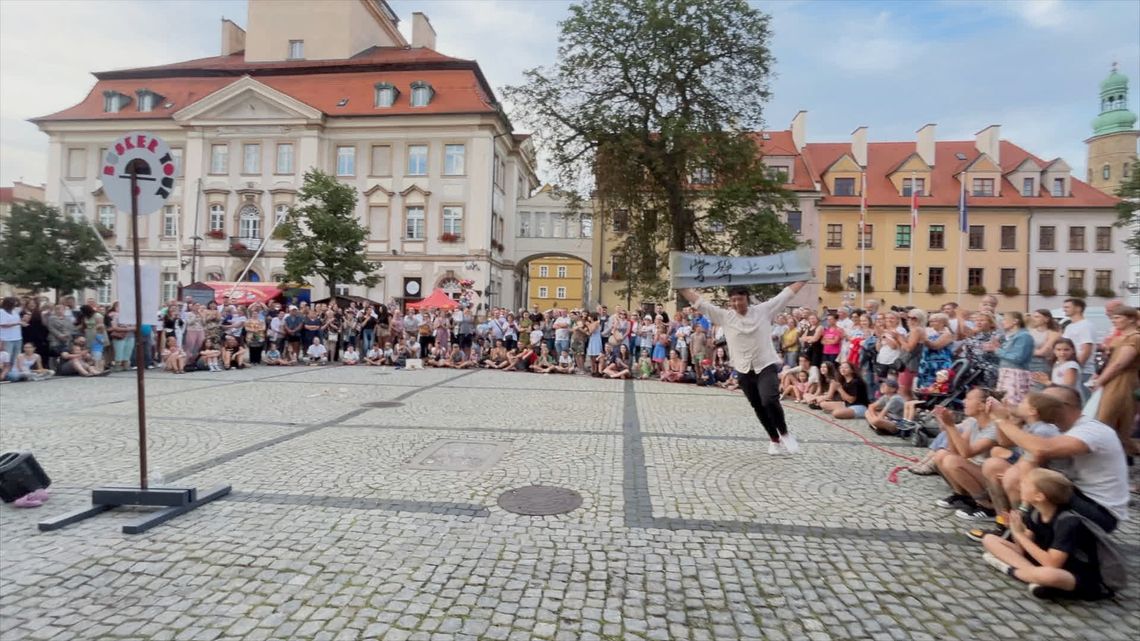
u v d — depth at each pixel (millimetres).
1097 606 3326
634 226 26969
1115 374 5918
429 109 38156
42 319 13906
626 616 3125
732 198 25562
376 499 4824
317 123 37969
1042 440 3693
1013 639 2990
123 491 4492
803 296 45625
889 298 45469
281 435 7199
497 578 3500
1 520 4301
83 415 8453
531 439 7148
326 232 30297
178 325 15219
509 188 43594
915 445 7285
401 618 3049
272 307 19016
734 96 25891
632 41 24516
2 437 6984
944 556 3963
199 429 7531
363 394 10992
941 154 49344
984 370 7375
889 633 3029
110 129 40750
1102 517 3467
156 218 39938
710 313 6715
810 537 4238
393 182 38406
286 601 3201
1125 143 59219
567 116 25922
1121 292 44062
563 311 18141
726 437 7586
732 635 2977
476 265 37562
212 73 42250
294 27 44219
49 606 3117
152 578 3434
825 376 10570
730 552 3949
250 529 4168
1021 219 45062
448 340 18297
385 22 49531
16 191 66625
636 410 9664
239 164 39000
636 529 4305
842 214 45656
